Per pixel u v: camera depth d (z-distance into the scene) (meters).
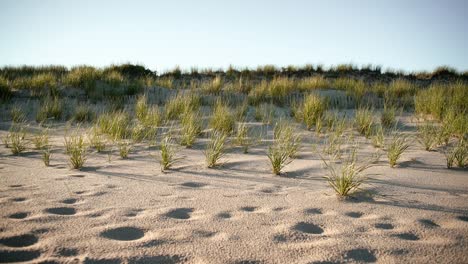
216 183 2.93
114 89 9.89
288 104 8.77
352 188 2.76
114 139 4.95
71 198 2.42
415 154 4.08
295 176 3.20
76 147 3.98
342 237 1.87
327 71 15.26
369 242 1.81
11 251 1.61
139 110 7.15
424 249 1.74
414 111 7.62
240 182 2.98
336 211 2.28
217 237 1.84
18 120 7.16
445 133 4.82
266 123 6.50
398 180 3.01
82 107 7.70
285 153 3.82
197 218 2.11
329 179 3.07
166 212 2.19
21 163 3.60
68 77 10.60
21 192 2.54
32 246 1.68
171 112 7.05
